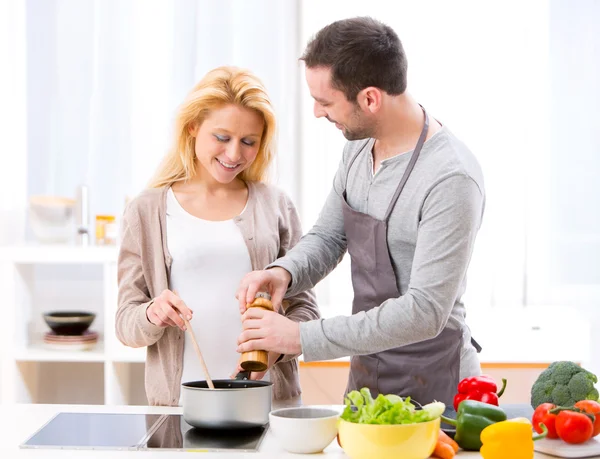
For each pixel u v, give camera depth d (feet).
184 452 4.88
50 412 5.86
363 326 5.41
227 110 6.32
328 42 5.63
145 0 11.93
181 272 6.62
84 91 12.01
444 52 11.80
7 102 12.00
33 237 12.23
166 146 11.98
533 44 11.82
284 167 11.87
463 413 4.99
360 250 6.25
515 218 11.82
